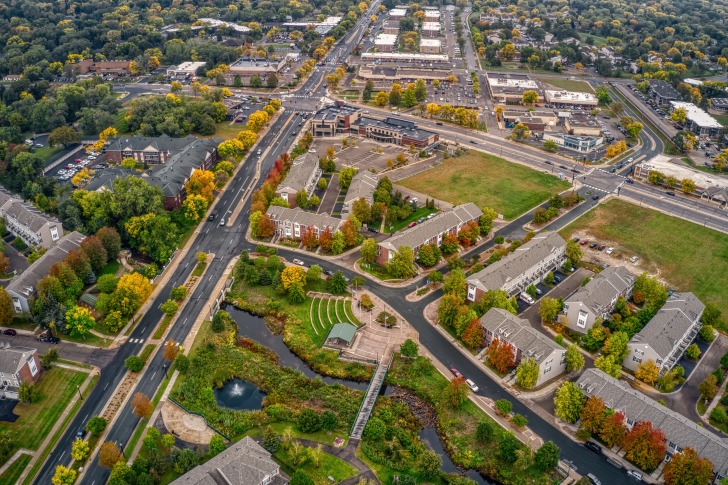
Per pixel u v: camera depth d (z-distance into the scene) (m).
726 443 187.00
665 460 190.62
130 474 180.00
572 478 186.88
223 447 192.00
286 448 194.75
